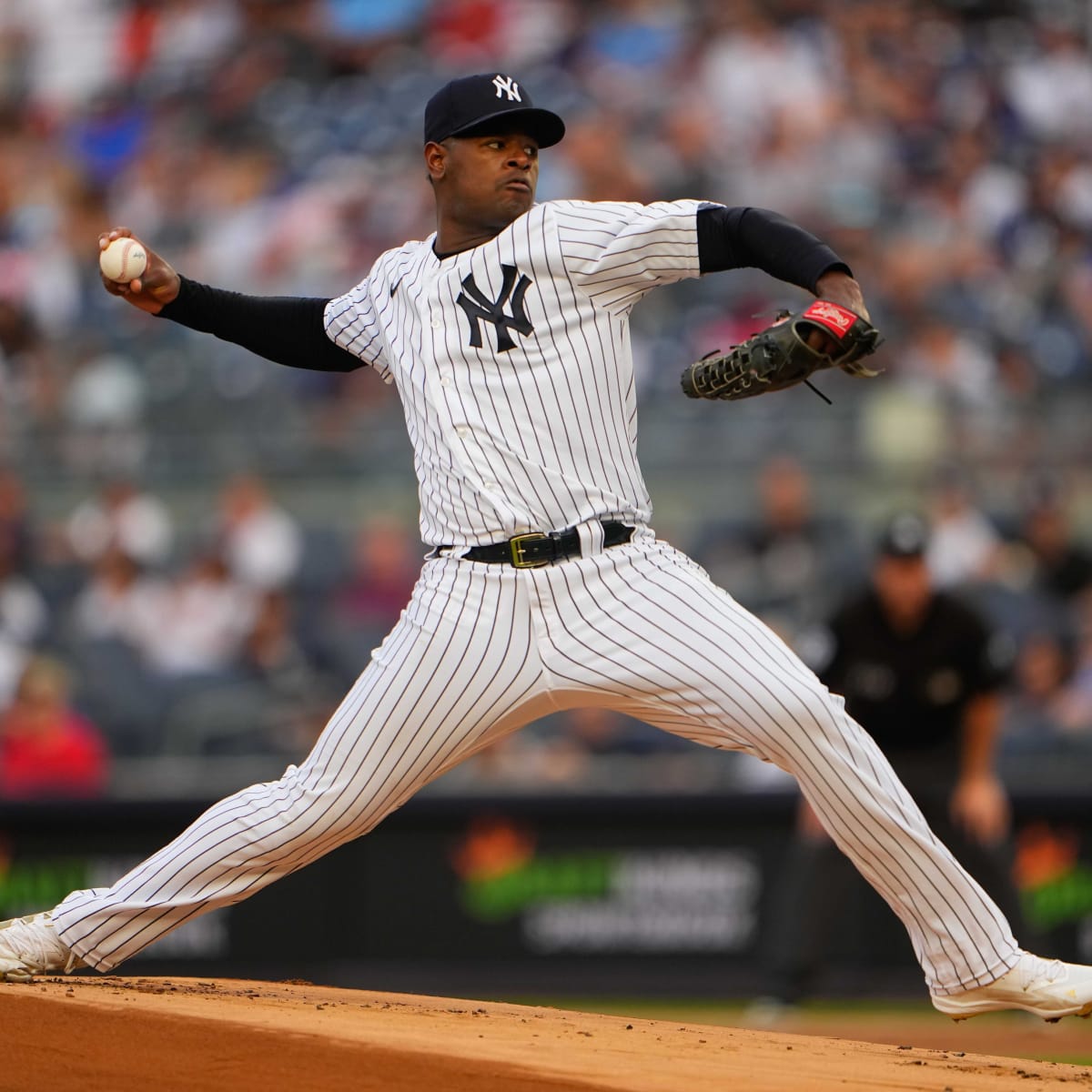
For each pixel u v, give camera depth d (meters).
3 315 45.44
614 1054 10.79
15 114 54.94
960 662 22.80
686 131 49.62
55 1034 11.58
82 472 38.59
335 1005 12.84
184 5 57.25
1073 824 26.38
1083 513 35.91
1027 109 50.50
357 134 52.25
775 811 26.72
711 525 36.16
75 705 34.06
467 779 29.94
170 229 49.75
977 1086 10.27
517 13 55.16
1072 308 43.81
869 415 37.16
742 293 43.53
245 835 12.16
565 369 11.57
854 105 50.06
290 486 38.22
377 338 12.91
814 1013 25.42
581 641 11.58
